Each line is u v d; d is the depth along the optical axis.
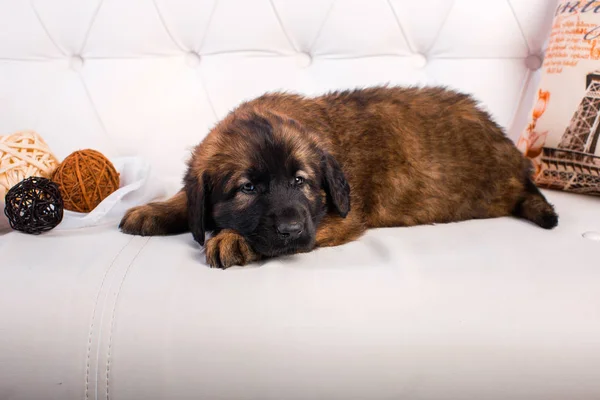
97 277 0.76
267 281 0.75
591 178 1.02
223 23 1.18
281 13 1.17
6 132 1.20
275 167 0.84
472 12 1.16
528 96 1.20
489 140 1.00
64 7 1.17
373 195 0.96
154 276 0.76
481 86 1.19
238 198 0.84
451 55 1.19
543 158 1.06
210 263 0.78
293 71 1.20
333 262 0.80
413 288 0.74
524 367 0.71
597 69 1.00
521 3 1.16
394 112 1.00
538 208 0.94
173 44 1.20
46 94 1.20
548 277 0.76
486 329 0.72
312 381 0.71
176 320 0.72
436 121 1.00
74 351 0.72
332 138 0.95
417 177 0.97
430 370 0.71
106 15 1.17
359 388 0.71
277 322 0.72
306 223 0.82
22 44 1.18
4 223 0.94
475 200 0.98
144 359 0.71
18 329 0.72
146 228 0.89
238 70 1.20
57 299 0.74
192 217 0.85
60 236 0.88
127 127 1.21
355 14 1.17
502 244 0.84
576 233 0.89
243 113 0.93
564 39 1.04
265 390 0.71
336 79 1.20
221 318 0.72
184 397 0.71
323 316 0.72
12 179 0.93
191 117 1.21
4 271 0.77
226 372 0.71
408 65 1.20
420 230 0.92
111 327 0.72
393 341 0.71
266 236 0.81
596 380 0.71
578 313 0.73
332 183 0.87
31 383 0.72
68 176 0.95
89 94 1.20
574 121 1.02
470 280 0.75
